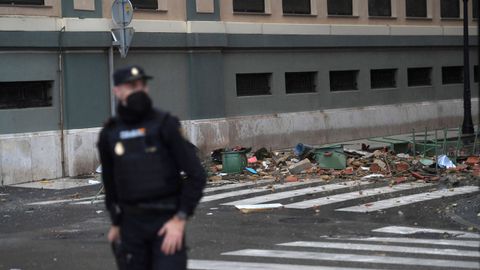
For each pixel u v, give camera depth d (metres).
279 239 12.34
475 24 40.16
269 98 29.80
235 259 10.53
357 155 24.55
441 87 38.31
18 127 21.89
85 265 10.27
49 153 22.52
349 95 33.16
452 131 35.38
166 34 25.89
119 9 19.73
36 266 10.29
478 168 22.25
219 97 27.77
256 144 29.02
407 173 21.62
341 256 10.69
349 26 32.81
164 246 5.40
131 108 5.49
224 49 28.00
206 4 27.20
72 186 20.92
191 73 26.91
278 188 19.36
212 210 15.91
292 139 30.41
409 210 15.43
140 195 5.46
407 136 33.59
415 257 10.57
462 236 12.45
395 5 35.34
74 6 23.16
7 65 21.58
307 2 31.38
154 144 5.48
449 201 16.48
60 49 22.81
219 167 23.20
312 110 31.55
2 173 21.34
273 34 29.61
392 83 35.94
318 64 31.83
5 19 21.38
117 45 21.56
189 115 27.03
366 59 34.03
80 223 14.52
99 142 5.73
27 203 17.91
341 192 18.30
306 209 15.80
